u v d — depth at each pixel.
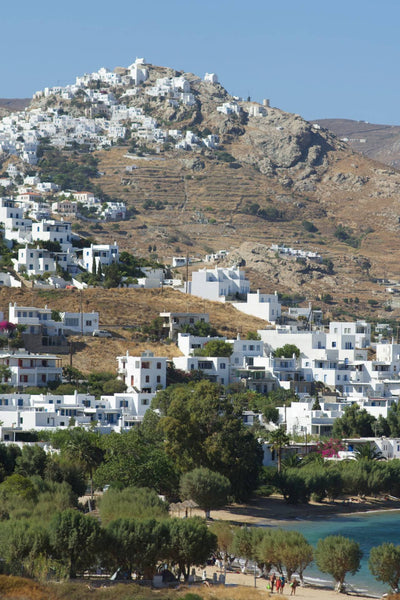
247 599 176.88
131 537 185.25
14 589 168.62
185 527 188.88
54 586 172.50
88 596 168.62
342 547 195.25
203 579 192.50
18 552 182.00
